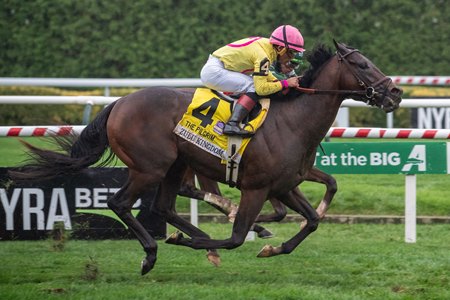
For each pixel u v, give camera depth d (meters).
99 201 10.36
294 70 9.27
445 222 11.53
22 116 19.81
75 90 22.03
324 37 21.88
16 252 9.73
